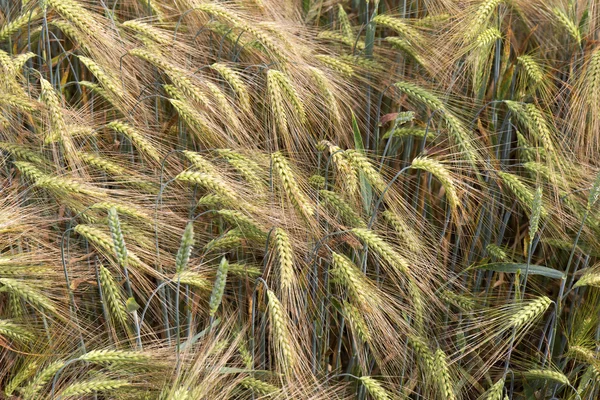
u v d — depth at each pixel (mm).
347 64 1752
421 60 1766
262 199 1568
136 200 1597
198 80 1648
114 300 1505
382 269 1683
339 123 1662
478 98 1770
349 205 1590
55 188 1530
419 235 1638
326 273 1602
